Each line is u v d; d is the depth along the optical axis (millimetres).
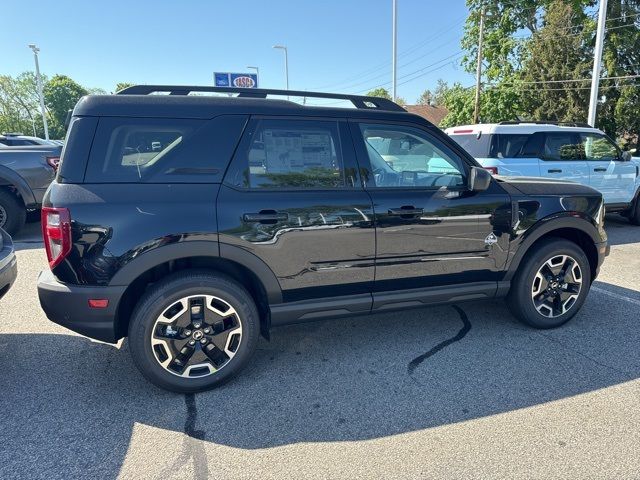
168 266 2838
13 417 2600
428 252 3250
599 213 3785
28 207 6922
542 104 22125
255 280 2939
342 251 3012
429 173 3322
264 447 2369
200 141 2748
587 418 2596
